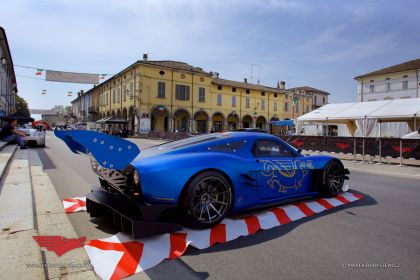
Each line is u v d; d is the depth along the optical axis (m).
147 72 35.94
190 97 39.47
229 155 3.78
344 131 22.73
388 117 13.96
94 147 3.16
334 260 2.79
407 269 2.63
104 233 3.38
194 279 2.43
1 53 30.53
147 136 34.31
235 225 3.59
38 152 13.44
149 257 2.77
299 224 3.79
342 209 4.51
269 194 4.14
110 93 46.06
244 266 2.66
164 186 3.19
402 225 3.80
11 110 51.56
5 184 5.63
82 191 5.56
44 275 2.34
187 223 3.35
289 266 2.67
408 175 8.68
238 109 44.91
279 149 4.50
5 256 2.64
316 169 4.82
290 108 52.09
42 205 4.44
